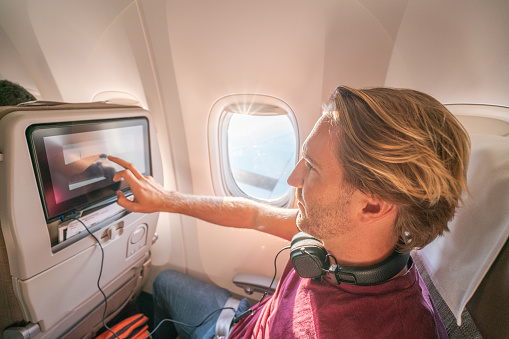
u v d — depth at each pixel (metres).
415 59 0.96
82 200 0.96
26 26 1.46
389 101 0.54
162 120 1.46
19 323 0.98
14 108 0.80
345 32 1.00
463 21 0.84
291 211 1.07
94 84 1.53
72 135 0.88
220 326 1.32
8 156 0.74
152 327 1.75
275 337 0.70
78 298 1.12
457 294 0.69
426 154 0.50
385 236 0.62
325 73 1.10
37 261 0.87
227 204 1.11
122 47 1.33
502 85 0.86
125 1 1.19
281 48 1.10
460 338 0.68
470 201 0.73
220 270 1.78
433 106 0.55
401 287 0.62
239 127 1.55
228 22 1.10
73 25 1.37
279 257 1.59
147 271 1.60
